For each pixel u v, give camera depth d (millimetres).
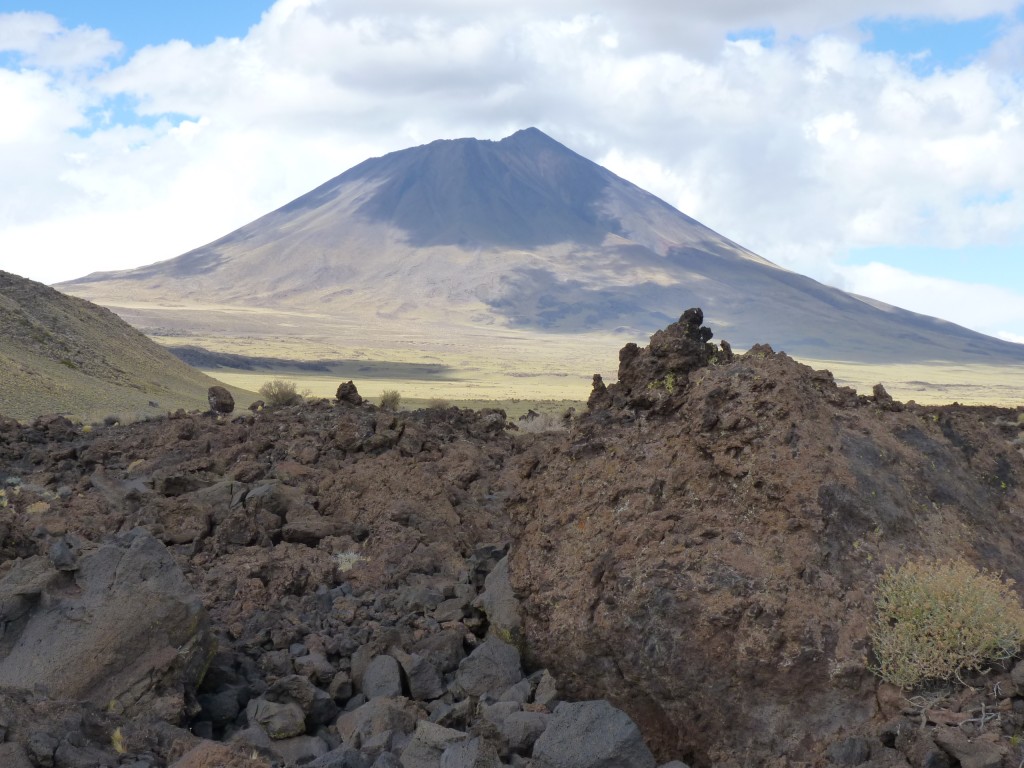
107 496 16078
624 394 10734
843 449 8484
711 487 8602
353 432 19359
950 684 6934
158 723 7656
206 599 11023
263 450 19219
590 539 8977
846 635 7191
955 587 7105
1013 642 6953
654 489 8891
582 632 8273
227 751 6727
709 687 7387
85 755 6910
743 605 7430
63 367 62531
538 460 10469
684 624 7570
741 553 7855
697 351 10352
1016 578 8109
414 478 15609
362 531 14047
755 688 7238
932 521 8336
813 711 7055
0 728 6898
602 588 8336
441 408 30641
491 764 6617
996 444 9961
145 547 9203
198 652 8586
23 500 16062
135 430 24062
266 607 11078
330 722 8586
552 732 7148
